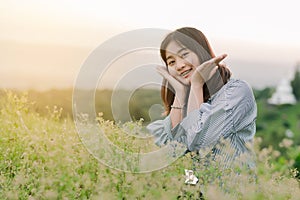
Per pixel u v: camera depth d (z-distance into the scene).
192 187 2.85
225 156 3.09
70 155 3.04
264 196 2.80
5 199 2.94
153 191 2.81
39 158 3.20
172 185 2.85
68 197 2.89
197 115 3.05
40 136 3.38
